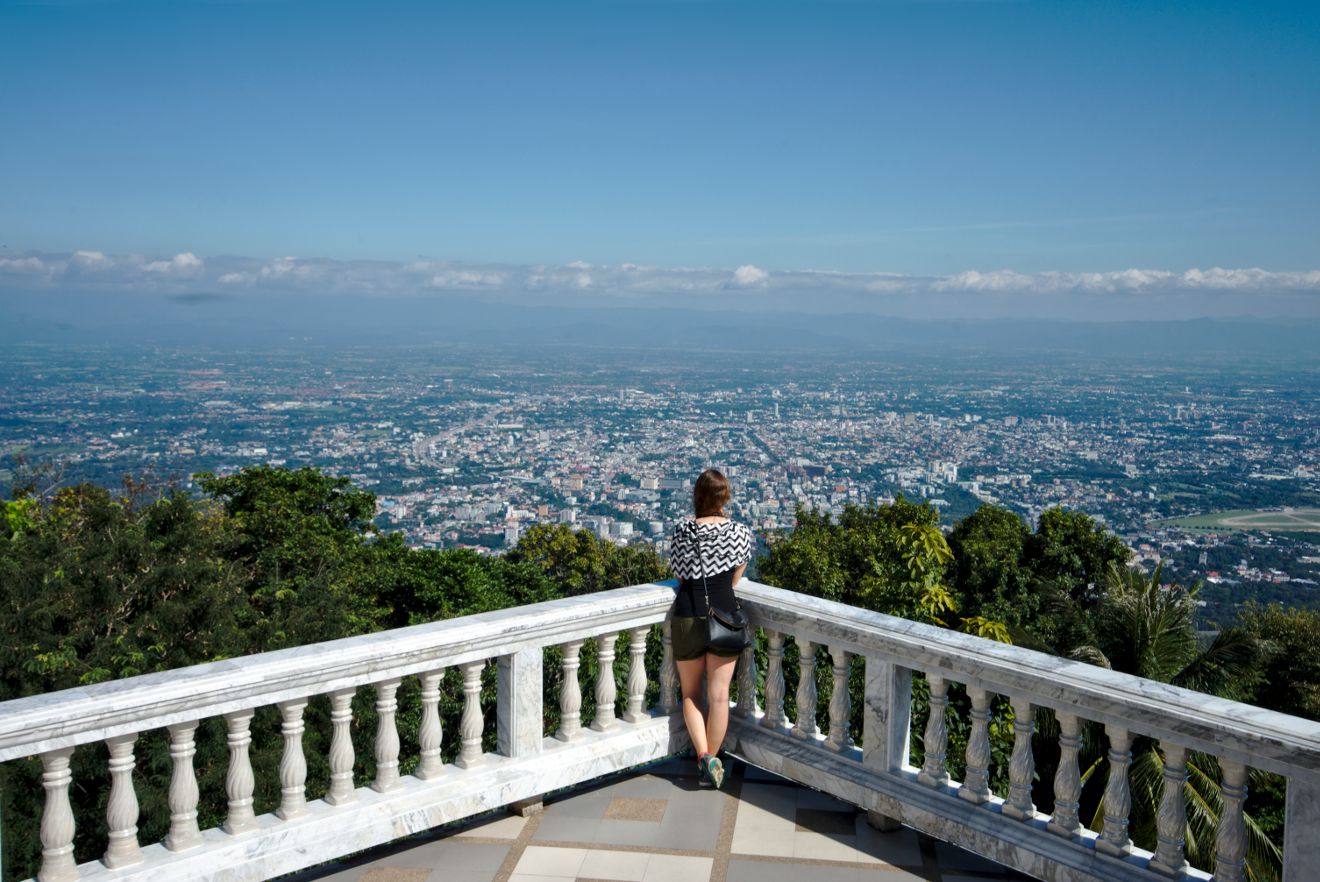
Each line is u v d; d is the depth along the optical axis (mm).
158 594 11180
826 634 4422
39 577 10781
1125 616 11086
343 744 3836
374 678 3844
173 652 10672
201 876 3402
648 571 24922
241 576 14055
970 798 3887
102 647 10008
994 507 20328
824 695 7895
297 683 3631
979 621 9703
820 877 3783
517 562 24547
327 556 18906
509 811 4348
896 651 4105
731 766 4812
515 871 3826
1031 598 17938
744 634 4492
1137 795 8734
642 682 4844
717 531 4461
